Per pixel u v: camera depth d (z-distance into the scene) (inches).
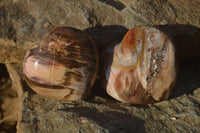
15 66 17.3
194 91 15.9
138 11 16.6
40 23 16.7
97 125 14.4
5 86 18.4
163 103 15.5
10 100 18.1
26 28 16.6
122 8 17.0
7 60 17.2
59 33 15.0
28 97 15.9
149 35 15.1
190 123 14.9
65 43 14.9
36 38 16.5
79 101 15.7
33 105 15.6
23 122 15.0
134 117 14.9
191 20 16.6
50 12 16.9
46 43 15.0
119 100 15.6
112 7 16.9
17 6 17.1
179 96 15.8
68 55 14.9
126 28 16.5
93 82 15.4
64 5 17.0
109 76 15.4
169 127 14.7
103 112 15.1
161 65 14.9
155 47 15.0
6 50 16.8
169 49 14.9
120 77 15.2
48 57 14.9
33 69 15.0
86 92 15.3
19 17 16.9
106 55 15.7
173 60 14.9
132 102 15.4
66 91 15.1
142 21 16.5
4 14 16.9
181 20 16.5
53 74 14.9
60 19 16.7
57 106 15.5
